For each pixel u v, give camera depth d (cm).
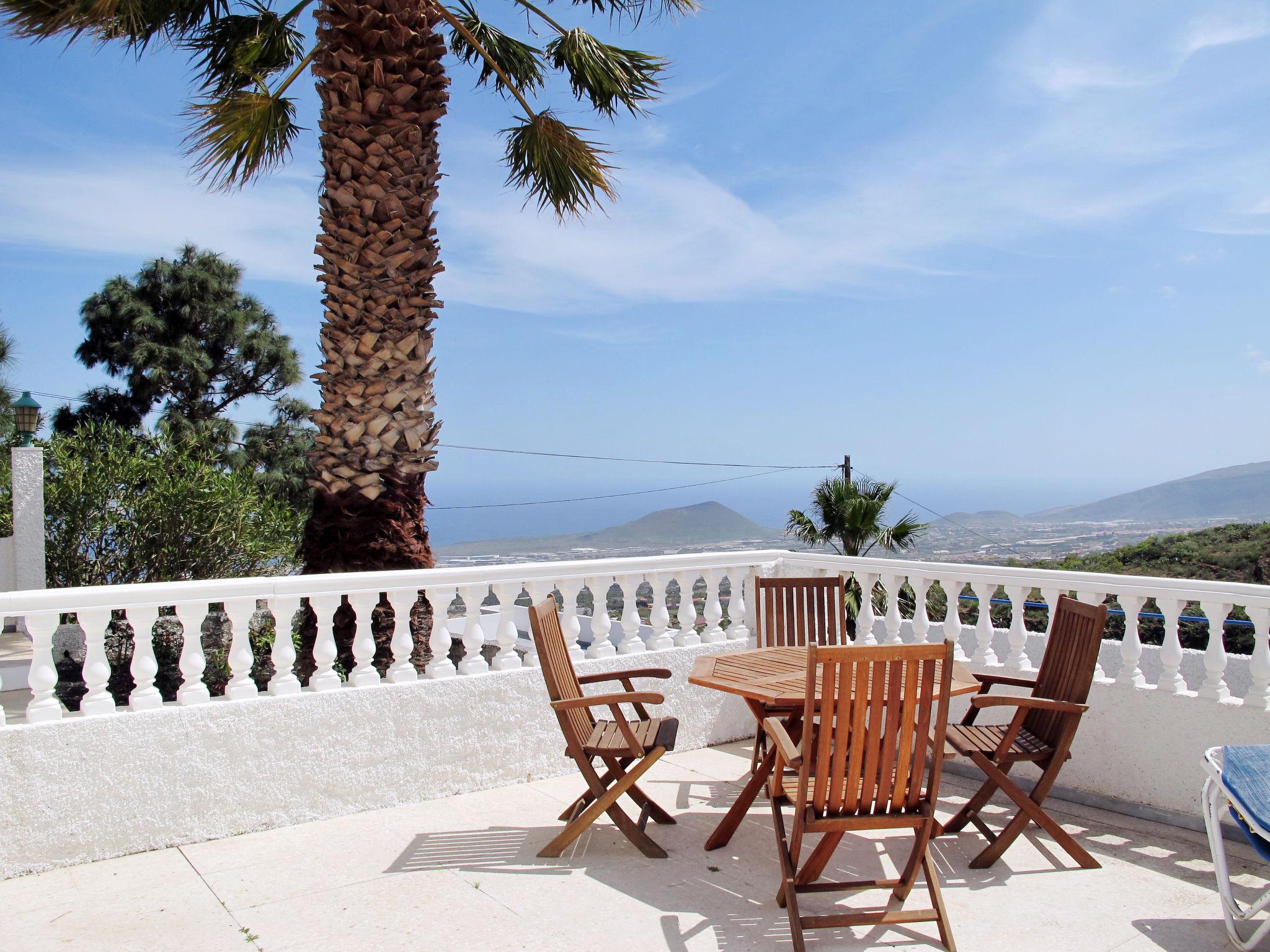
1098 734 474
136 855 388
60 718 376
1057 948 311
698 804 475
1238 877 377
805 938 317
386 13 570
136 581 926
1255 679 418
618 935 318
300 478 1554
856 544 1286
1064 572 495
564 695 407
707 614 605
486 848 404
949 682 311
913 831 434
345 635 565
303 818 432
